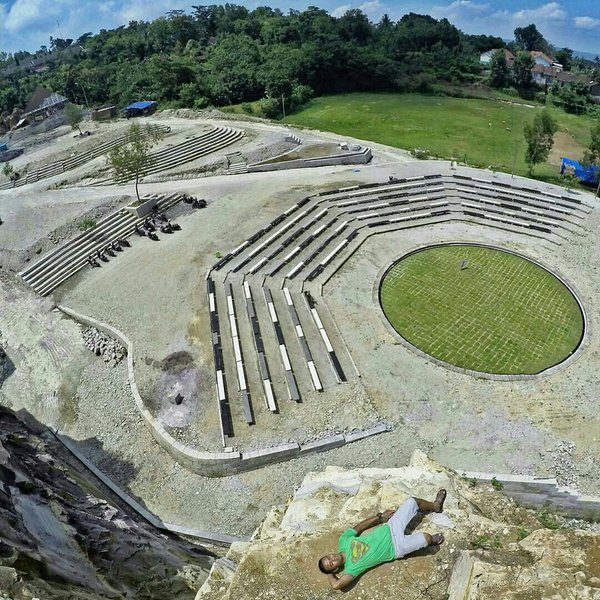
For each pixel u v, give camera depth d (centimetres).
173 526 2434
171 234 4553
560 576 993
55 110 9850
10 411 2223
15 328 3850
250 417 2817
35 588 1078
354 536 1183
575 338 3253
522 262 3991
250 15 13925
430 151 6450
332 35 10856
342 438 2672
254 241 4256
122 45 12438
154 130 7138
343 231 4375
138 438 2905
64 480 1847
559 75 10494
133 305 3753
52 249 4616
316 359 3150
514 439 2625
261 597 1134
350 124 7756
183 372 3148
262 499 2514
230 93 9025
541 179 5462
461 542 1168
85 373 3375
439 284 3772
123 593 1389
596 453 2534
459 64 10756
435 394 2900
